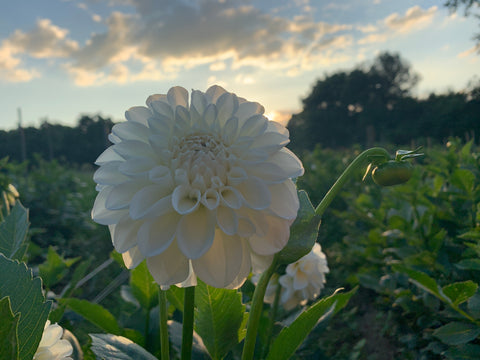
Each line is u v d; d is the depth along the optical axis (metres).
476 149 4.72
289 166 0.83
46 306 0.82
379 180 0.94
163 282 0.75
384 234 2.99
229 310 1.05
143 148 0.81
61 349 0.97
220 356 1.07
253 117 0.83
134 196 0.73
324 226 5.78
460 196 2.49
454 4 14.51
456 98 36.19
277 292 1.84
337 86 51.06
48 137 28.62
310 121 50.53
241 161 0.79
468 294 1.44
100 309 1.47
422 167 3.87
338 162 8.12
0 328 0.65
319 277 2.02
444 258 2.34
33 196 5.96
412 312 2.70
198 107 0.90
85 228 6.23
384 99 49.81
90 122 37.66
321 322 1.36
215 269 0.75
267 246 0.78
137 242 0.72
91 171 21.53
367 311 3.64
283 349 0.92
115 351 0.91
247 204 0.73
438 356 2.34
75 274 1.74
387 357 2.82
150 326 1.59
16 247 1.18
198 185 0.79
